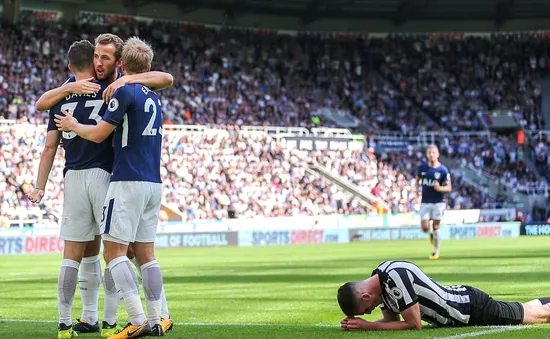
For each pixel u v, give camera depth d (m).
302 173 44.25
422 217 22.86
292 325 8.51
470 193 48.56
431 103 55.06
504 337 6.88
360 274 17.84
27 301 12.45
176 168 40.72
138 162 7.37
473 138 52.62
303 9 55.19
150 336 7.48
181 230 36.28
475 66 57.38
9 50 43.62
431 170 22.61
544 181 51.72
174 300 12.30
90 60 7.89
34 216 35.22
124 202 7.29
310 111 51.88
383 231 42.16
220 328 8.27
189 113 46.06
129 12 51.22
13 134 37.72
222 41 53.28
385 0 54.09
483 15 57.44
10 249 31.34
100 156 7.71
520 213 46.78
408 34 58.56
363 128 52.00
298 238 39.56
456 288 7.62
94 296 8.25
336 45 56.84
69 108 7.72
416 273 7.40
